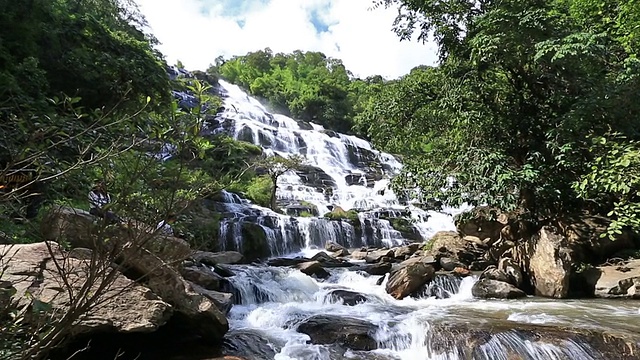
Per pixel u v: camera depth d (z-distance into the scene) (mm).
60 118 2455
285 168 21688
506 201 9547
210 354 5656
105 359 5031
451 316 7207
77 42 13609
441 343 6141
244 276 9133
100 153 2193
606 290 8773
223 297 7320
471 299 8906
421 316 7230
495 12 9594
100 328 4469
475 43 9664
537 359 5641
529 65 10297
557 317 7023
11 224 4316
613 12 11344
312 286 9547
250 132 26875
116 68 13172
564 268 8969
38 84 9594
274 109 41938
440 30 11430
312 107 42062
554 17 9555
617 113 9281
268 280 9195
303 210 18688
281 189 21250
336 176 25312
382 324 6832
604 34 8641
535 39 9500
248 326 6996
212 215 13422
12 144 2314
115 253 2166
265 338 6430
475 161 10117
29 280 4109
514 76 10922
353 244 17125
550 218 10875
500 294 8891
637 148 8750
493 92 10953
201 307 5848
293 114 41844
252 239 13781
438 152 12008
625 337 5789
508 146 10750
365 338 6379
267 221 15344
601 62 9812
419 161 11805
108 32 15273
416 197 11289
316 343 6371
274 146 27750
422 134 12609
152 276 5562
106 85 12641
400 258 13078
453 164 11211
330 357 5965
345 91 46062
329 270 11250
